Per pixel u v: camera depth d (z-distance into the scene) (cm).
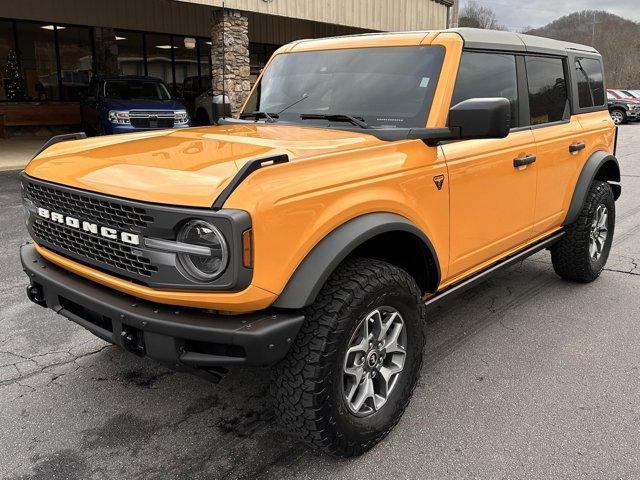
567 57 454
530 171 387
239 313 232
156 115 1224
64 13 1575
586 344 392
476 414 308
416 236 285
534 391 330
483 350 383
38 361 364
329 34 2033
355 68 354
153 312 235
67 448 280
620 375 349
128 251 240
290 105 365
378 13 1659
